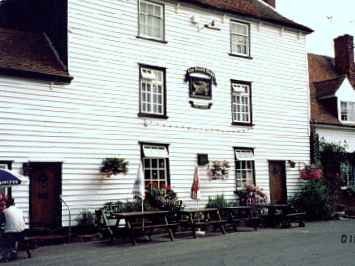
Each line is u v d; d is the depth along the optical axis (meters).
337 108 26.44
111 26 17.73
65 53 16.58
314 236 15.30
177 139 19.17
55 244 14.73
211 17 20.86
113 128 17.36
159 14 19.36
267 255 11.43
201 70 20.22
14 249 12.12
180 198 18.98
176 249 12.88
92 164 16.69
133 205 16.77
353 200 25.88
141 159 18.05
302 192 22.50
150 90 18.72
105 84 17.33
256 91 22.11
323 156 25.09
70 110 16.33
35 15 18.30
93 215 16.39
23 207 14.95
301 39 24.34
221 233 16.81
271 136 22.42
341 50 30.42
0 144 14.71
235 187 20.86
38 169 15.57
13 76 15.15
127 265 10.49
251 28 22.28
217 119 20.55
